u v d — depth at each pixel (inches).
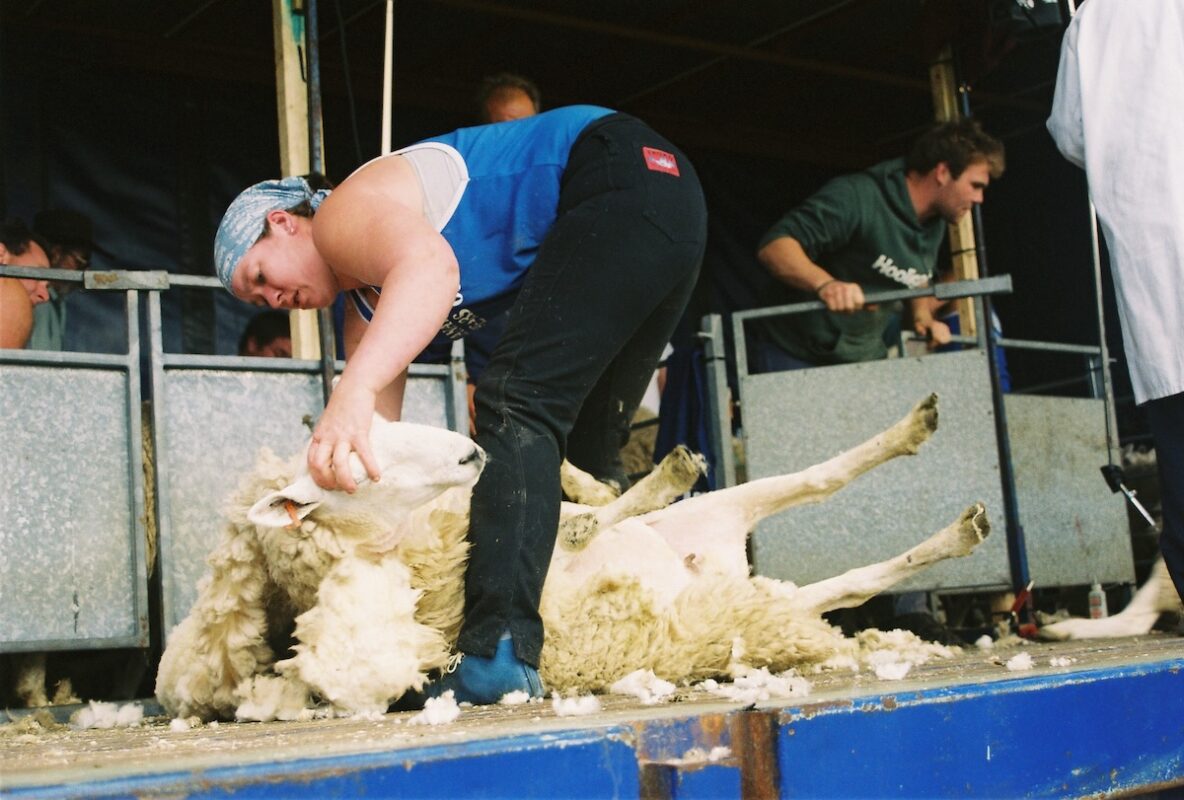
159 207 240.8
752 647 110.0
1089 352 205.6
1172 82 116.3
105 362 131.3
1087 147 120.3
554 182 97.3
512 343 92.0
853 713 57.3
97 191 234.4
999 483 180.1
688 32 262.7
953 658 121.4
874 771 57.4
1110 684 70.1
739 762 53.8
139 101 241.0
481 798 46.9
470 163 98.0
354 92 266.2
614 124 99.4
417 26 248.4
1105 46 121.0
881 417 181.9
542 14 247.1
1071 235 286.8
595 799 50.1
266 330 217.5
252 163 253.0
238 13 236.7
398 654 86.9
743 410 183.5
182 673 97.9
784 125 314.0
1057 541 199.5
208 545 135.6
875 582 131.4
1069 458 203.3
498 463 89.3
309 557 88.0
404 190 94.8
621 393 112.7
